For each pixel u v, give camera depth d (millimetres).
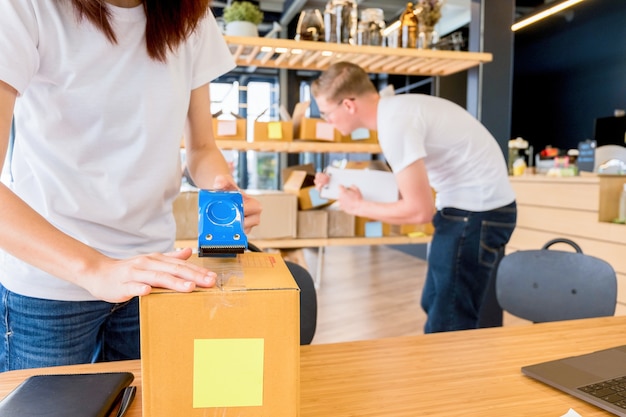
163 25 943
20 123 941
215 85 5938
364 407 749
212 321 596
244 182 8898
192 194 2617
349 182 2221
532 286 1638
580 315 1537
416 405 758
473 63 2787
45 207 946
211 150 1249
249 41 2381
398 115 1818
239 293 599
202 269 628
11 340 1000
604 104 6695
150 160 1015
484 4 2844
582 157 4250
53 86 910
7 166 2287
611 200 3381
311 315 1279
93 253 697
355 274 5184
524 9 7164
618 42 6414
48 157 939
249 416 611
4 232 696
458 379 851
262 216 2811
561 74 7426
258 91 8688
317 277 4703
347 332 3307
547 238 3820
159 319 588
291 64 2859
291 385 616
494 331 1099
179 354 594
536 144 8055
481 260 1956
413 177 1790
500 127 2916
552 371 857
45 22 857
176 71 1036
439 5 2754
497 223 1943
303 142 2795
